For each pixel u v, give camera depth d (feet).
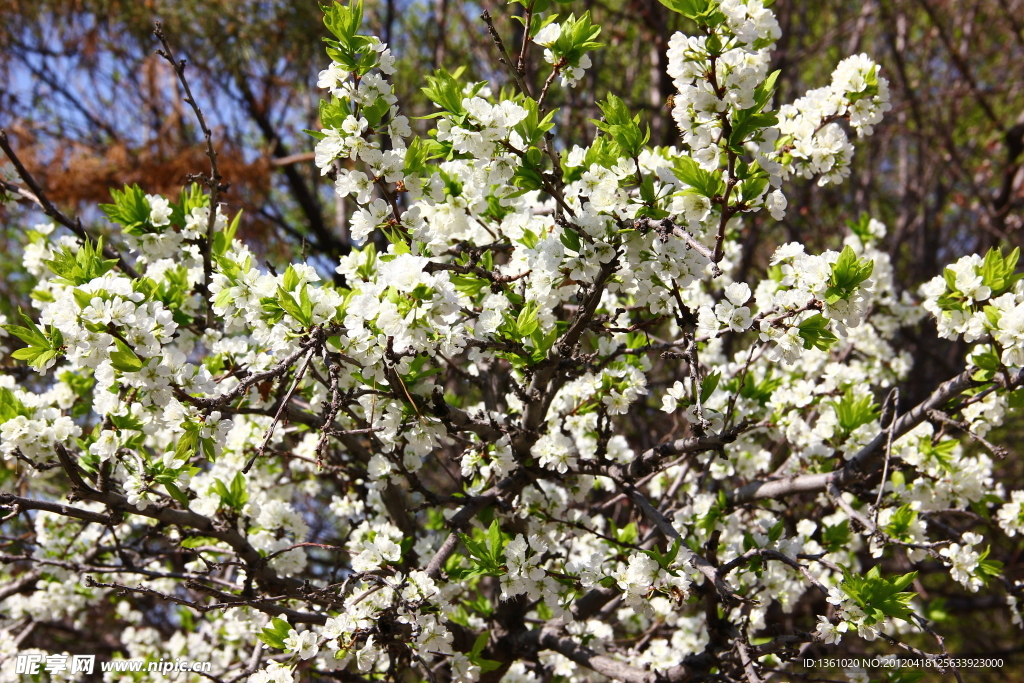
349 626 8.65
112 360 7.35
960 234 30.71
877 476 12.00
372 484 12.17
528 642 12.09
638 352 10.42
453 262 9.61
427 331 7.43
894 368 14.83
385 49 8.59
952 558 10.59
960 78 27.35
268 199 27.35
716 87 7.01
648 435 20.03
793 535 14.88
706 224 8.64
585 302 8.54
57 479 16.34
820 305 8.42
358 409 10.34
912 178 29.58
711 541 10.78
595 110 23.66
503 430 9.29
